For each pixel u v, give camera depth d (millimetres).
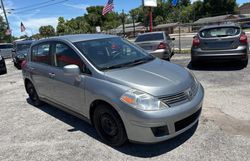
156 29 80438
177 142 4156
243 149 3809
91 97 4293
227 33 8430
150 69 4395
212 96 6133
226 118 4871
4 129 5320
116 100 3861
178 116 3746
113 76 4141
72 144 4410
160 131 3721
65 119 5566
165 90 3807
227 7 95438
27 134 4969
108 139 4277
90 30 94688
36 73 6000
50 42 5582
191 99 4004
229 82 7176
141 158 3822
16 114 6191
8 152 4332
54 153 4164
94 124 4473
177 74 4289
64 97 5105
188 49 16219
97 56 4680
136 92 3775
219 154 3738
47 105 6664
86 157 3971
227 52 8359
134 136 3795
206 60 8719
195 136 4285
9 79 11117
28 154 4211
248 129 4383
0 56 13094
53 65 5457
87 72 4480
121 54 4969
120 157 3893
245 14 87500
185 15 101875
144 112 3635
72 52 4871
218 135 4254
